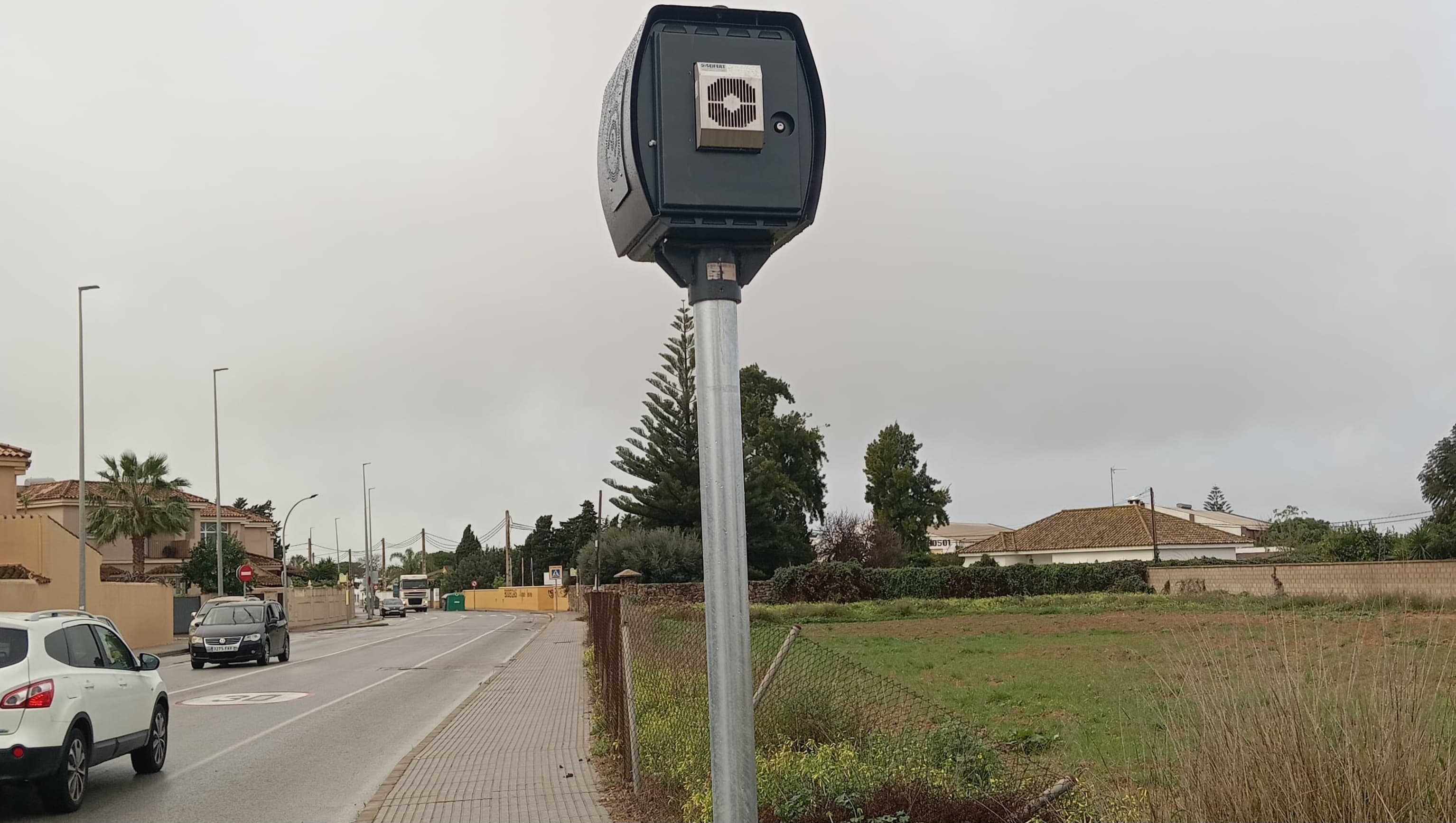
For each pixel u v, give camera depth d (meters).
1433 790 4.08
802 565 55.94
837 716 7.75
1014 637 29.42
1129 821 5.09
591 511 106.44
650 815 8.06
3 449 40.69
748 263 2.67
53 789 9.31
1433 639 4.95
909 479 81.94
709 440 2.48
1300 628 5.62
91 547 37.72
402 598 97.19
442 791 9.59
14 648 9.43
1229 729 4.41
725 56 2.63
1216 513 113.12
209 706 18.05
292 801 9.80
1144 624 33.25
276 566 74.31
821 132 2.69
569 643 36.84
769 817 5.86
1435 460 49.28
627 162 2.60
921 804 5.75
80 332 32.84
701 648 10.20
